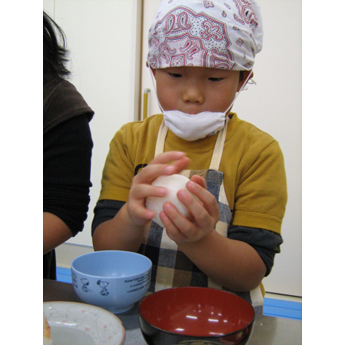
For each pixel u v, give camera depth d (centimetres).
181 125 65
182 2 62
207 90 64
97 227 70
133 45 183
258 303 66
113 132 193
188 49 60
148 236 72
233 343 31
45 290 52
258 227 66
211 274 62
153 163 55
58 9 191
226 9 61
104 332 37
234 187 70
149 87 189
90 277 44
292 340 41
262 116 167
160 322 40
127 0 180
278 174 69
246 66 67
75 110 67
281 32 160
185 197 47
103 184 78
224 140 73
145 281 47
